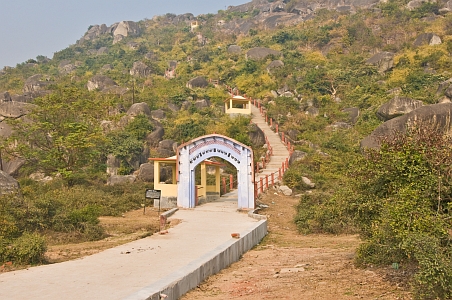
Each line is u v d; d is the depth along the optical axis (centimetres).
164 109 4544
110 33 10644
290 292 839
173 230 1562
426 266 718
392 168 968
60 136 2823
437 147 950
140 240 1371
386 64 5219
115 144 3397
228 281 965
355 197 1024
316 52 6153
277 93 5091
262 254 1321
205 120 4084
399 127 2964
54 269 997
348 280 887
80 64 8238
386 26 6612
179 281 841
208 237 1415
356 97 4597
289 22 8894
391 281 847
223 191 2739
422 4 7031
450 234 827
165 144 3644
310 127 3975
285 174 2819
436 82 4350
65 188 2428
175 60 7338
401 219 834
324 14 7938
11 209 1602
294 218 1952
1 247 1168
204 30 9275
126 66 7075
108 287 840
